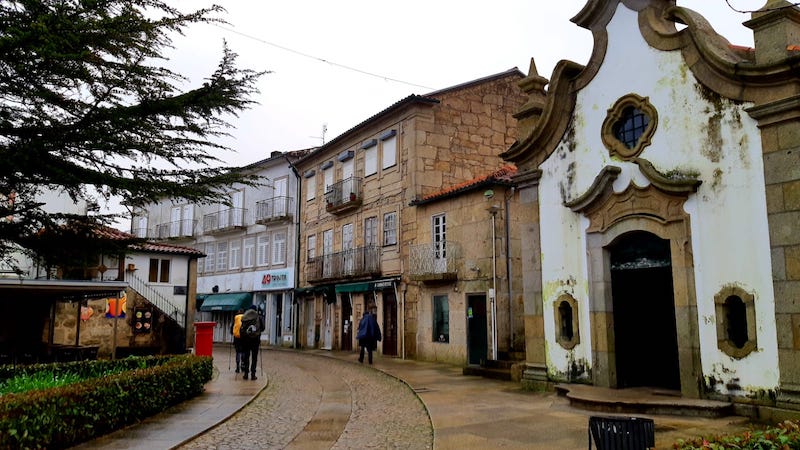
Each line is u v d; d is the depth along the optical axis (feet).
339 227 86.89
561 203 39.29
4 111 27.96
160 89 29.78
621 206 35.14
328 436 27.43
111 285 49.39
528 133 42.78
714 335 30.27
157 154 30.91
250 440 26.61
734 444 14.56
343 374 53.83
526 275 41.27
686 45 32.50
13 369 35.35
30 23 25.31
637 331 36.76
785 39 28.32
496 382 44.78
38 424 22.27
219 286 118.42
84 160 30.22
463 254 59.67
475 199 58.65
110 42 28.58
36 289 47.03
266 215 107.04
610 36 36.88
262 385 44.29
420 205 67.62
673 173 32.68
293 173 103.24
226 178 33.55
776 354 27.68
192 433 27.14
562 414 30.53
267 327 105.60
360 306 79.15
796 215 27.30
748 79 29.25
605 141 36.58
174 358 40.86
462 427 27.96
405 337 68.18
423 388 41.96
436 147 70.85
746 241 29.22
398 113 73.41
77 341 58.59
